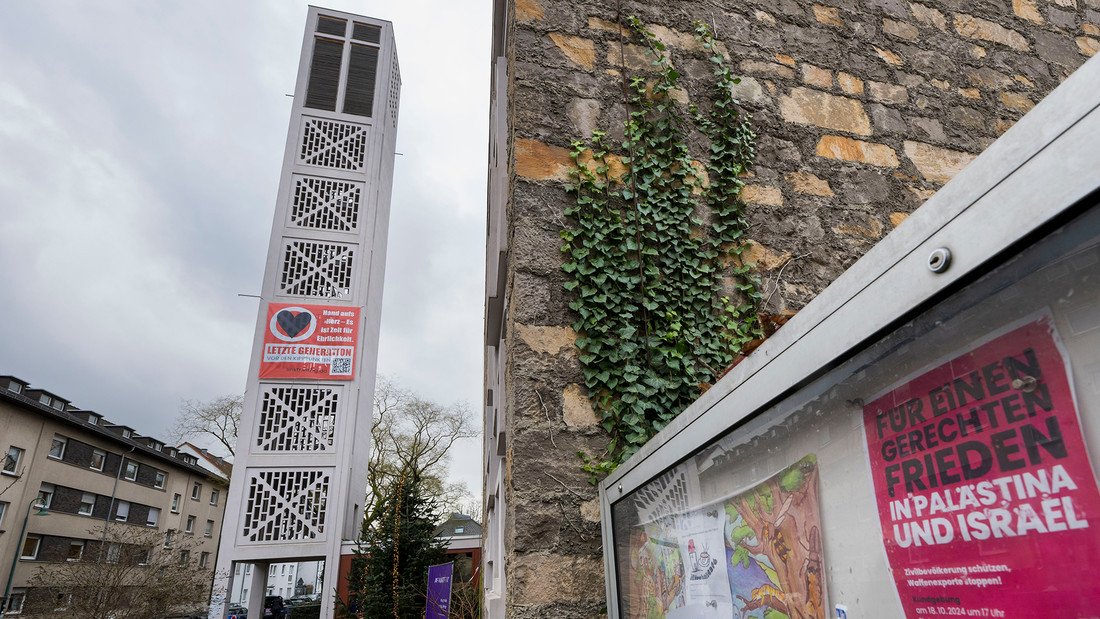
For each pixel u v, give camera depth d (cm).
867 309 86
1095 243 57
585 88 337
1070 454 59
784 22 399
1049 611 60
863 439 89
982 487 69
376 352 1708
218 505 4103
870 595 85
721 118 357
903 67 411
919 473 78
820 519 98
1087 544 56
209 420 2480
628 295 294
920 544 77
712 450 137
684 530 149
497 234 373
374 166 1573
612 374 278
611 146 328
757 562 116
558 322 283
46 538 2470
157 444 3509
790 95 379
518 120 317
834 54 400
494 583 398
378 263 1686
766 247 335
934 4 440
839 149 373
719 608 129
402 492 1391
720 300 314
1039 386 63
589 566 243
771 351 111
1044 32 458
